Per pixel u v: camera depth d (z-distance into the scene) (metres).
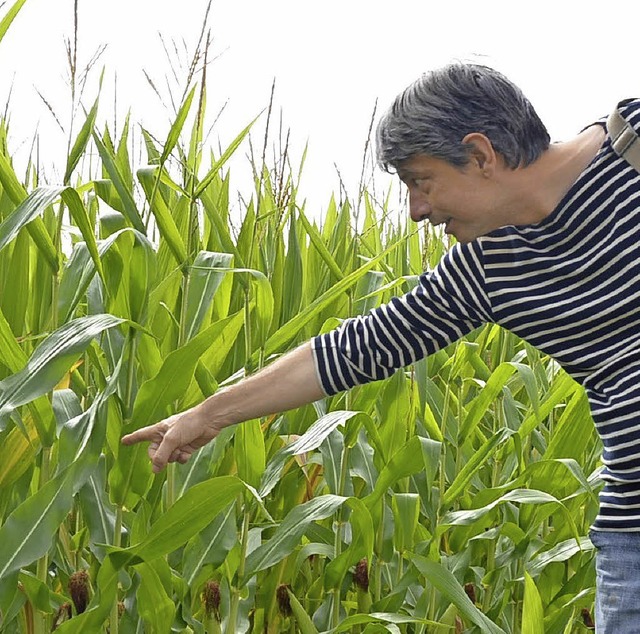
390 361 2.09
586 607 3.18
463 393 3.39
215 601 2.39
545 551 3.20
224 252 2.57
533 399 2.93
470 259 1.98
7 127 2.66
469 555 3.00
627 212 1.82
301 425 2.97
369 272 3.17
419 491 3.02
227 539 2.38
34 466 2.30
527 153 1.81
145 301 2.25
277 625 2.78
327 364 2.09
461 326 2.07
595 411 1.93
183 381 2.18
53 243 2.35
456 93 1.79
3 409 1.94
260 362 2.47
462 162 1.80
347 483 2.86
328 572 2.69
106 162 2.32
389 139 1.85
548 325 1.91
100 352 2.53
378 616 2.56
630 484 1.90
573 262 1.87
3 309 2.29
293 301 3.09
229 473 2.61
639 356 1.86
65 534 2.43
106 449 2.44
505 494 2.86
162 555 2.09
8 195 2.26
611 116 1.85
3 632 2.32
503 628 3.15
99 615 2.09
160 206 2.38
